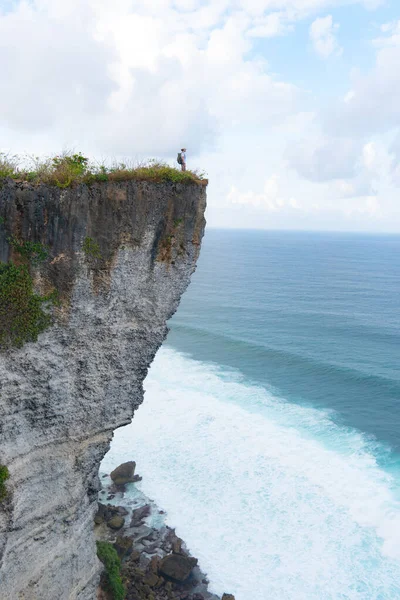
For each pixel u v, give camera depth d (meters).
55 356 18.66
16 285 17.20
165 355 72.06
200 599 29.59
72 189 17.48
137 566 31.78
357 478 40.69
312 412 53.34
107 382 20.47
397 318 103.56
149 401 53.75
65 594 20.75
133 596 28.83
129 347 20.70
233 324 94.69
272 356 73.19
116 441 45.47
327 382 63.06
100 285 19.05
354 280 168.38
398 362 72.06
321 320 99.69
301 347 78.62
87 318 19.06
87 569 22.06
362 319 101.44
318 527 35.09
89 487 21.81
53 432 19.47
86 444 20.61
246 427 48.78
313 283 157.25
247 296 127.81
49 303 18.03
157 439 46.00
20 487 18.33
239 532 34.78
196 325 91.81
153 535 34.50
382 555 32.62
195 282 151.62
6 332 17.31
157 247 20.30
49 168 17.61
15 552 18.52
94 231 18.38
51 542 19.95
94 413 20.44
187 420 49.78
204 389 58.62
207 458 43.12
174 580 30.56
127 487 39.38
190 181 20.34
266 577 31.19
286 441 46.41
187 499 38.09
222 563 32.22
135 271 19.89
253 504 37.50
